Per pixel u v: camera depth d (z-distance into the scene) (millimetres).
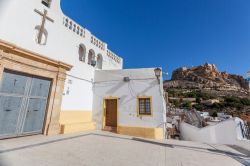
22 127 6074
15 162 3438
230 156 5137
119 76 10375
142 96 9422
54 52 7770
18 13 6102
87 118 10008
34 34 6773
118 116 9750
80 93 9648
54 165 3488
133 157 4559
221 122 7910
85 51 11117
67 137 6730
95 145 5723
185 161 4398
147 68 9750
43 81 7113
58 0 8344
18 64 5898
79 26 10602
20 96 6078
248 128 7957
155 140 7672
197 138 9180
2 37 5438
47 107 7117
